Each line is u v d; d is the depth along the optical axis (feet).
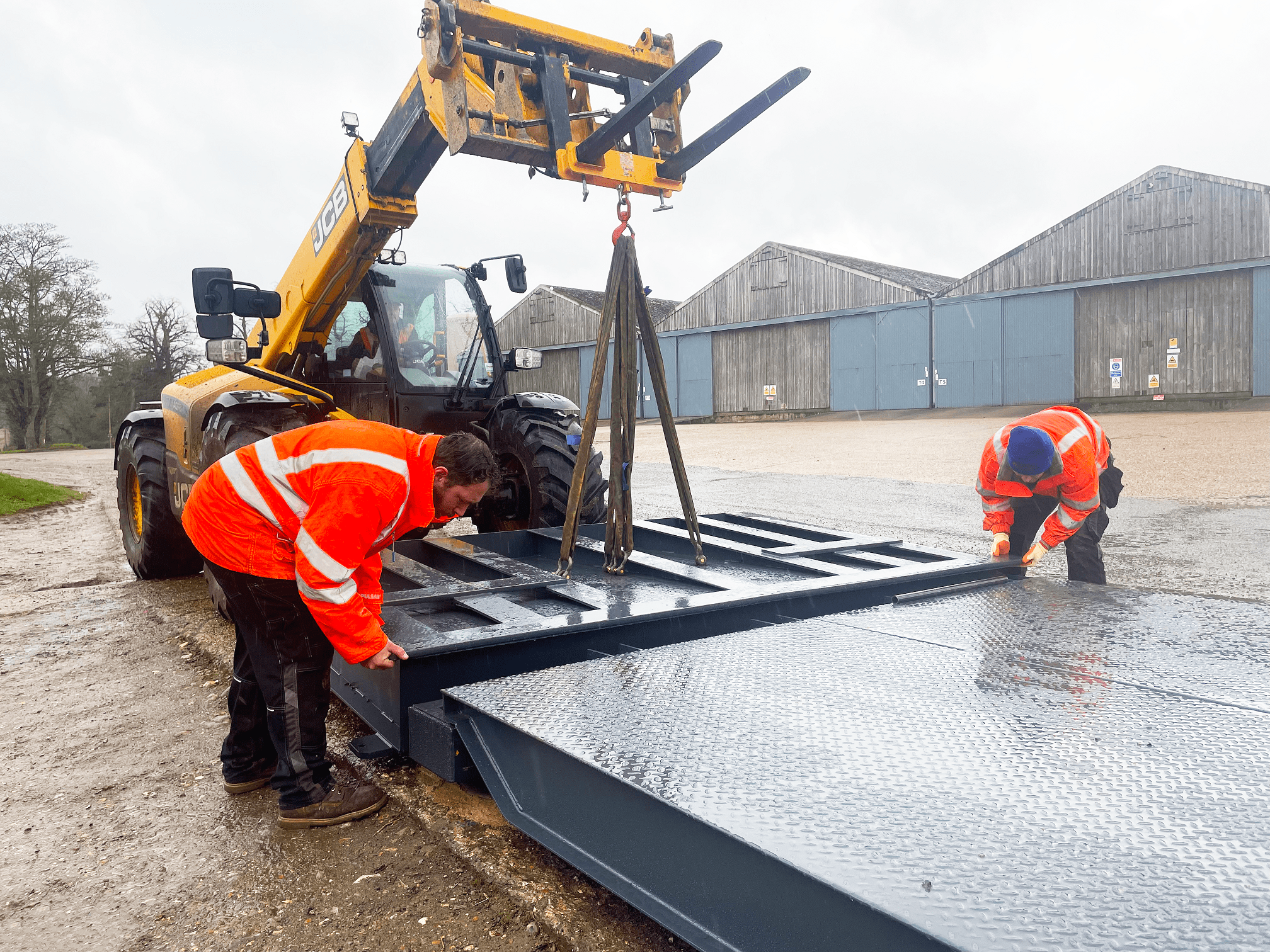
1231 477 27.96
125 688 11.05
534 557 13.07
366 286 15.17
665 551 12.31
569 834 5.43
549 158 9.84
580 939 5.33
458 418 16.14
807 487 29.35
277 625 6.72
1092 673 6.37
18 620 15.15
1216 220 62.80
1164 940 3.19
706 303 93.71
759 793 4.48
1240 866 3.67
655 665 6.77
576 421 15.15
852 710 5.68
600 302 108.58
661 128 10.54
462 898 5.99
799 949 3.90
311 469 6.10
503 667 7.33
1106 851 3.83
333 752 8.55
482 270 16.72
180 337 138.10
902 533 19.67
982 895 3.51
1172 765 4.70
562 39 9.93
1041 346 71.46
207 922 5.85
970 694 5.93
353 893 6.13
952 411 75.25
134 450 17.89
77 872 6.57
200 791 7.97
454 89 9.27
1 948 5.62
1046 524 10.80
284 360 15.60
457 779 6.37
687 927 4.49
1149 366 66.64
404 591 8.61
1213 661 6.62
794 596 8.72
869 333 80.59
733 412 92.32
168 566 18.28
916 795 4.42
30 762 8.75
